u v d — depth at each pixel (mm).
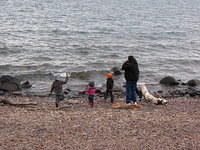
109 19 99375
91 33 69312
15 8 119250
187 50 54719
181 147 12617
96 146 12617
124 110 19547
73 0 173750
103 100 24375
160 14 122438
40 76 34812
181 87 32344
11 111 18922
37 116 17234
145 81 34531
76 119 16516
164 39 65812
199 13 133250
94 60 43406
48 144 12719
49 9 123125
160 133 14320
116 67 37906
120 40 61500
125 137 13711
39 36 62312
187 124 15820
